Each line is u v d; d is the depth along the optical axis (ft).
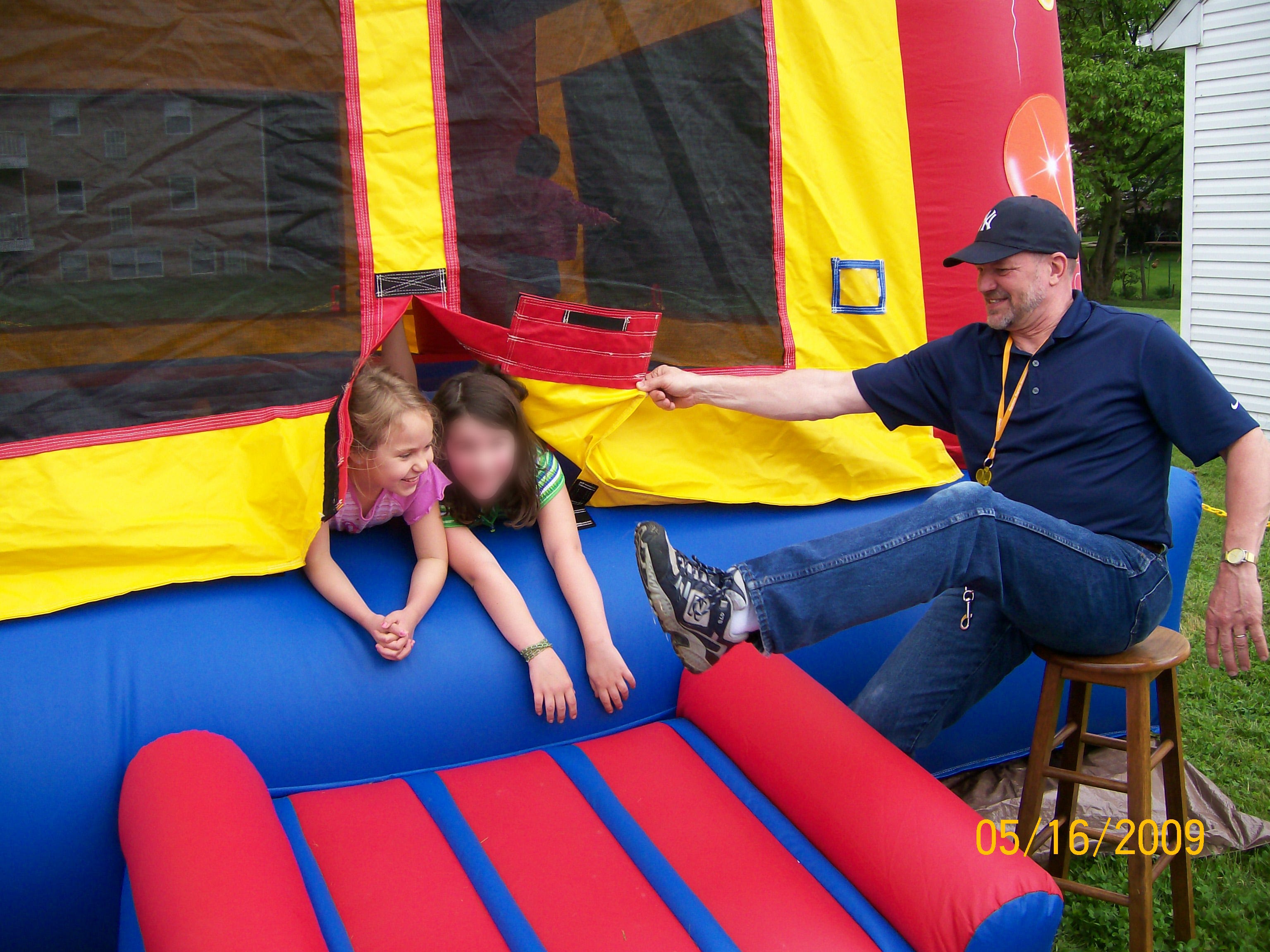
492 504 8.59
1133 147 60.18
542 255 8.50
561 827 7.23
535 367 8.68
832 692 9.59
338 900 6.32
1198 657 12.93
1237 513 7.48
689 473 9.58
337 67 7.57
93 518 7.10
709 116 9.11
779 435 9.88
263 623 7.51
